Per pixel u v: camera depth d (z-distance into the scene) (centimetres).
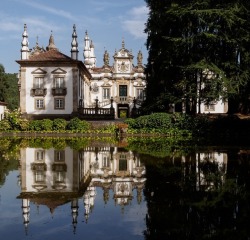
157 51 3219
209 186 824
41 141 2477
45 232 521
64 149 1812
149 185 855
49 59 4334
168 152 1584
